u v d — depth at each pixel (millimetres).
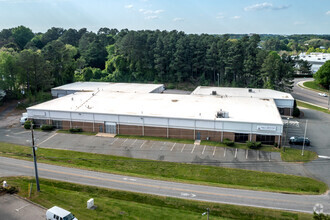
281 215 34312
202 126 58656
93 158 51688
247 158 50844
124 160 50719
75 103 72250
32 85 97312
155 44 123812
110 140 60219
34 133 65062
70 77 119938
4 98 94250
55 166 48188
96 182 42656
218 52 117000
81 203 37062
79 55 160500
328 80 113125
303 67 149750
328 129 66625
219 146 56156
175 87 118500
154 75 127312
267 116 60125
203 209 35844
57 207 33625
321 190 40562
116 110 65625
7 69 92250
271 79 99125
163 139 60094
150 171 46812
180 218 34031
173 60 119250
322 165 48188
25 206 36219
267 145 56125
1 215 34312
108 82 116750
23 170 46594
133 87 97750
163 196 38625
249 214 34750
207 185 41781
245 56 111812
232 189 40594
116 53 139750
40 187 41062
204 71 121875
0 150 55281
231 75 119375
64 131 66188
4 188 39500
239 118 58688
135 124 62344
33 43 171750
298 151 53594
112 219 33656
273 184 42250
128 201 37812
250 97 76875
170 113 62688
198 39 124438
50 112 67312
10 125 71375
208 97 77250
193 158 51125
